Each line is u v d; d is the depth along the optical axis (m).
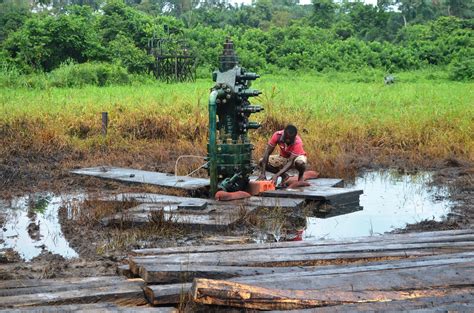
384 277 4.68
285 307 4.25
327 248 5.60
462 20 53.12
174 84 29.48
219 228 7.06
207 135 14.05
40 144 12.62
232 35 47.38
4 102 17.12
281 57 44.12
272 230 7.19
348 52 45.34
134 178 9.66
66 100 17.45
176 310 4.30
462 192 9.50
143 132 14.19
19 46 32.56
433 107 17.22
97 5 69.44
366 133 14.32
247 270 4.90
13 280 4.92
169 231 6.98
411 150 13.12
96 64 29.83
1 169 10.62
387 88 26.72
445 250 5.59
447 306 4.14
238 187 8.56
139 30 38.81
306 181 9.48
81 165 11.32
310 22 61.47
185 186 8.91
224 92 8.25
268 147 9.06
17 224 7.49
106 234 6.98
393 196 9.30
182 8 77.00
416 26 56.25
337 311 4.09
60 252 6.37
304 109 16.45
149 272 4.72
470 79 36.09
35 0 55.38
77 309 4.24
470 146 12.84
